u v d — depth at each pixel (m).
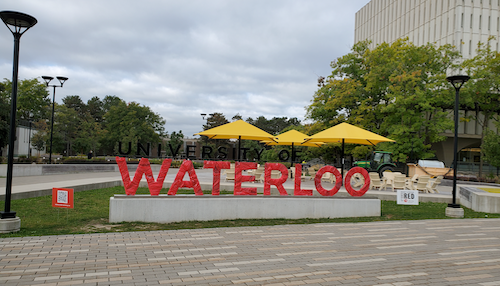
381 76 30.84
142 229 9.27
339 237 8.78
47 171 23.62
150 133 52.59
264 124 71.56
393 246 7.96
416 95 28.62
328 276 5.86
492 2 43.16
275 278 5.71
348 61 34.94
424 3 49.06
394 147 29.86
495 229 10.13
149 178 10.62
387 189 18.61
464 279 5.82
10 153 8.66
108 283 5.31
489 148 25.95
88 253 6.89
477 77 30.05
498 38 43.00
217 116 58.69
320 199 11.63
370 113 32.94
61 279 5.43
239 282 5.50
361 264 6.56
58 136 47.34
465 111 42.72
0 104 31.05
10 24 8.59
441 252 7.51
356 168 12.20
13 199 12.30
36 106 48.25
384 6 60.38
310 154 39.41
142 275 5.71
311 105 34.75
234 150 59.25
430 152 31.06
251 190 11.57
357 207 11.97
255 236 8.72
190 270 6.03
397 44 32.97
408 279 5.78
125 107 54.94
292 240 8.38
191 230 9.23
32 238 7.92
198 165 35.56
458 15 42.25
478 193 14.08
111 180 17.70
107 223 9.91
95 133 53.06
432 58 32.22
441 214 12.86
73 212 11.19
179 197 10.67
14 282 5.27
